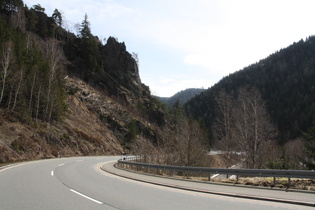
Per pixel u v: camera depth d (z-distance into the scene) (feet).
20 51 154.10
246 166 88.94
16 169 61.31
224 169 46.06
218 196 31.89
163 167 61.82
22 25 256.93
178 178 51.96
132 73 320.70
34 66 148.77
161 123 277.85
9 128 106.52
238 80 478.59
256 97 94.84
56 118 155.94
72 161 97.55
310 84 362.53
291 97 344.69
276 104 337.52
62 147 134.72
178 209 24.82
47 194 31.42
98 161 105.29
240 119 94.43
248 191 34.32
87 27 316.60
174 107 334.44
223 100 116.37
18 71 133.80
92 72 265.54
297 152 126.41
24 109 129.18
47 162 88.12
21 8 275.80
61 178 47.37
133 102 272.51
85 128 175.11
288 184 37.60
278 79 430.20
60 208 24.66
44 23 298.56
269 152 102.17
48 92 148.25
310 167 80.43
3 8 275.18
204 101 448.24
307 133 84.28
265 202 27.91
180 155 99.50
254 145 85.35
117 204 26.89
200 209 24.79
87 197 30.25
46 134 129.70
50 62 169.07
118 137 199.82
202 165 107.14
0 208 24.21
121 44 323.16
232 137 103.45
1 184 38.47
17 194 30.99
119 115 225.35
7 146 91.97
